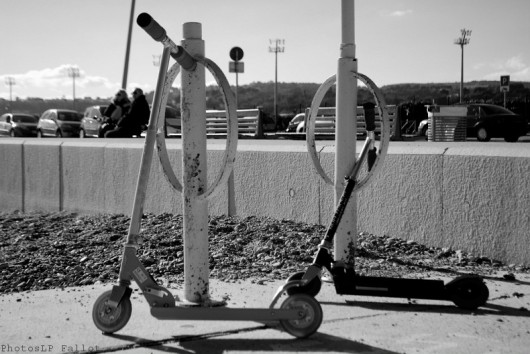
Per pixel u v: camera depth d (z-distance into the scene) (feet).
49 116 107.14
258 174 27.14
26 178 42.37
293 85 515.09
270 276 18.79
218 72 14.33
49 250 24.47
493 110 75.15
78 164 37.55
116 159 34.55
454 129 48.73
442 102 152.35
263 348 12.41
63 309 15.40
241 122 61.87
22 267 21.61
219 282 18.03
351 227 17.30
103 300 13.25
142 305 15.57
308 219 25.27
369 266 19.69
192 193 14.89
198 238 14.97
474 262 19.92
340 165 17.37
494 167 19.77
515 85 289.53
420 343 12.62
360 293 14.97
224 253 21.63
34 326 13.96
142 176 13.52
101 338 13.05
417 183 21.80
